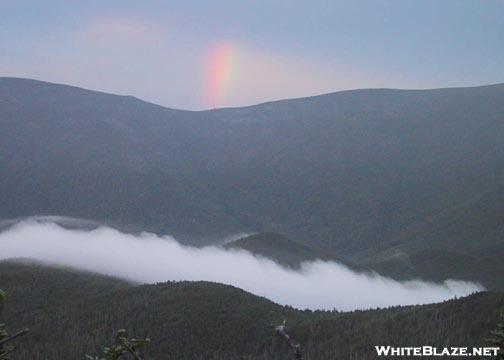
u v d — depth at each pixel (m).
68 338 121.06
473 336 96.94
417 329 104.44
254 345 119.06
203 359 115.19
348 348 104.50
